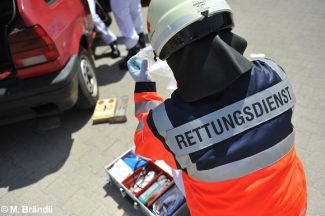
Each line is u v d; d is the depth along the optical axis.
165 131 1.25
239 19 5.32
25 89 2.88
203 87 1.16
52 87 2.92
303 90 3.64
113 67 4.64
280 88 1.29
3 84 2.92
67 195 2.90
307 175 2.74
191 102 1.23
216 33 1.20
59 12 3.23
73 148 3.36
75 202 2.83
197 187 1.42
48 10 3.03
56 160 3.26
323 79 3.78
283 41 4.59
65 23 3.28
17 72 2.87
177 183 2.04
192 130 1.21
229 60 1.14
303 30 4.80
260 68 1.30
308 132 3.12
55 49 2.90
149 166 2.79
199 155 1.23
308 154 2.91
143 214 2.61
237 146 1.21
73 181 3.02
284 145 1.29
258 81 1.26
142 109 1.70
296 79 3.83
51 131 3.63
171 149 1.27
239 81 1.24
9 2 3.32
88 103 3.66
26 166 3.26
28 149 3.45
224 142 1.21
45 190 2.98
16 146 3.51
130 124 3.54
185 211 2.45
